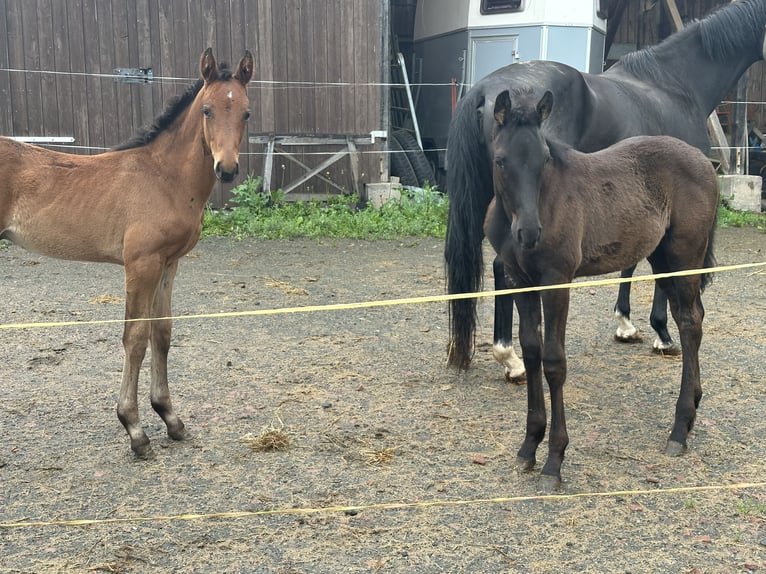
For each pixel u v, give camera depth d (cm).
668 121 553
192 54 1110
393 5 1579
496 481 354
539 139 321
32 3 1049
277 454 383
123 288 735
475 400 461
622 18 1507
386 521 318
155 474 362
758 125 1496
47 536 306
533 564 286
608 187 366
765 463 371
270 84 1128
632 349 561
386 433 410
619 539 304
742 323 621
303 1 1125
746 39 570
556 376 343
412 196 1164
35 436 404
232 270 815
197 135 379
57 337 578
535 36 1173
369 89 1164
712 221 400
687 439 397
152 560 289
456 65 1293
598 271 372
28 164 379
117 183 377
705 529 311
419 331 609
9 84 1057
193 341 573
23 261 854
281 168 1167
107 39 1080
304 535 307
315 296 708
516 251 348
